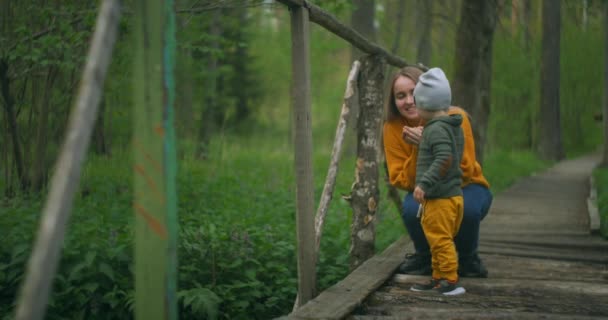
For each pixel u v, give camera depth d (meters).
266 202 8.13
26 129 7.30
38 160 6.55
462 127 3.94
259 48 25.61
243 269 4.60
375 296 3.62
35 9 6.22
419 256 4.11
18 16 6.39
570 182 13.45
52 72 6.57
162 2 1.83
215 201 7.86
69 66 6.01
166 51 1.82
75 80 6.77
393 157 4.08
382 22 15.96
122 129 8.59
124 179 7.90
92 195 7.14
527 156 21.58
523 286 3.80
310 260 3.49
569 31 24.19
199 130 15.12
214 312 3.76
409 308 3.40
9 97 6.55
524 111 25.50
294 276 4.91
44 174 6.56
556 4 21.22
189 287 4.38
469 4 9.95
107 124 8.52
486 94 10.93
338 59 26.27
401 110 4.05
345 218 6.82
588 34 24.33
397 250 4.80
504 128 25.64
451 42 15.52
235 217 6.54
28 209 5.24
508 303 3.52
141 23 1.82
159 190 1.79
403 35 15.70
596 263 4.70
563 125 27.91
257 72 30.16
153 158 1.80
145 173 1.82
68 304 4.06
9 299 4.24
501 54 21.78
